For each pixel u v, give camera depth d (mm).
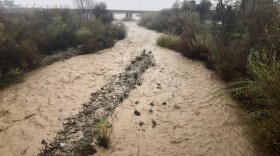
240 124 4570
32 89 5984
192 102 5449
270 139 3693
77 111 4988
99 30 12266
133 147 3900
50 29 9781
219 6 8492
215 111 5043
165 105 5281
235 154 3805
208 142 4090
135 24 25172
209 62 7938
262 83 4461
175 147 3949
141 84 6387
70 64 8031
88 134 4156
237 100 5469
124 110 5004
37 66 7633
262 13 7082
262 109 4457
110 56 9242
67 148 3799
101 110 4992
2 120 4590
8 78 6375
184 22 13555
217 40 8523
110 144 3914
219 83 6496
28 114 4828
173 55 9422
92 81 6621
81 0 16047
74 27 11750
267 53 5672
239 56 6773
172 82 6590
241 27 7910
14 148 3822
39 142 3977
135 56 9227
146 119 4707
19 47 7090
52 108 5082
